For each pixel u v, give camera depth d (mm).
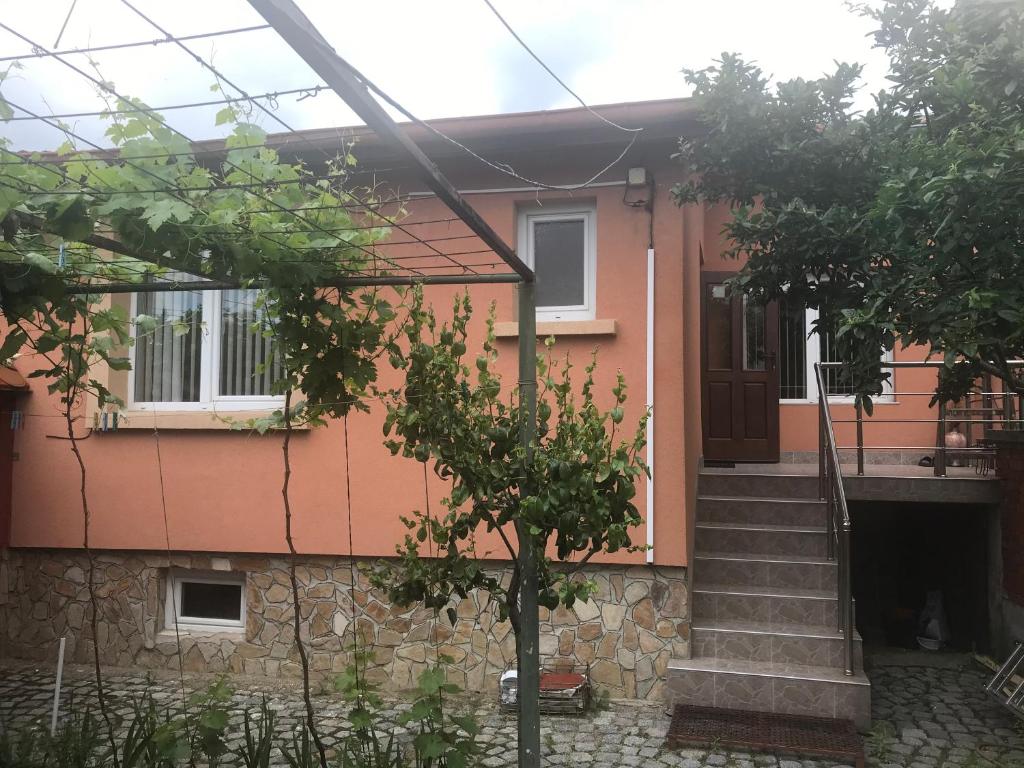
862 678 5504
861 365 4102
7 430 7168
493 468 3789
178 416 6855
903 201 3646
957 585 7738
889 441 9172
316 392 4363
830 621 6145
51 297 4133
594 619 6215
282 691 6371
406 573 3990
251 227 3551
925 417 9062
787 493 7445
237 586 7086
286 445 4250
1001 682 5863
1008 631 6738
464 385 3924
